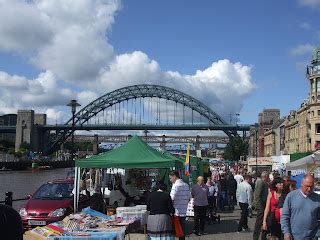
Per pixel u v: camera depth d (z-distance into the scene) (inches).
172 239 453.1
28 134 7721.5
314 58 3646.7
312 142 3481.8
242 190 682.8
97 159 658.2
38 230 445.4
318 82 3622.0
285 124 4343.0
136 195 843.4
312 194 313.3
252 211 970.1
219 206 1027.3
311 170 868.0
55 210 663.8
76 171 668.7
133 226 503.8
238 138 5959.6
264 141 5364.2
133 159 649.0
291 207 314.7
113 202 749.3
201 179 673.6
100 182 864.9
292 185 430.3
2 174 4589.1
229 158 5787.4
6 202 679.7
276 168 1825.8
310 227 308.8
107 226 472.7
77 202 668.1
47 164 6107.3
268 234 448.5
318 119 3469.5
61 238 391.5
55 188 751.7
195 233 660.7
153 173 1256.8
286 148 4256.9
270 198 436.1
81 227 453.1
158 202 448.8
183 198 545.0
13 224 183.9
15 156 6545.3
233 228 737.0
